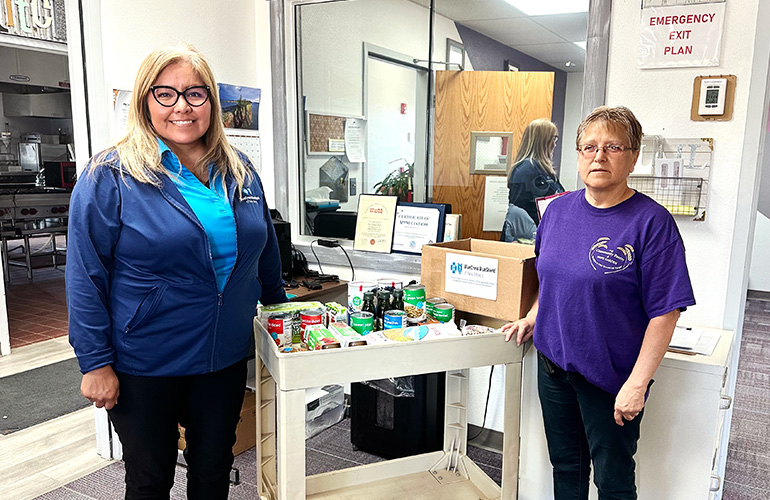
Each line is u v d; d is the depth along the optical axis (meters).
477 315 2.12
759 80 1.96
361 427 2.60
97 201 1.40
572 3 2.28
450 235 2.60
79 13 2.25
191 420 1.64
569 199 1.67
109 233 1.42
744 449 2.74
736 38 1.99
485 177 2.62
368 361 1.71
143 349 1.47
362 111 2.88
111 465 2.51
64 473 2.43
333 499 2.07
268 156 3.11
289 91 3.02
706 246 2.12
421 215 2.65
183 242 1.44
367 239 2.81
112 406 1.48
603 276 1.50
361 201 2.84
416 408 2.42
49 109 7.69
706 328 2.12
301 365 1.63
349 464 2.50
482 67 2.54
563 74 2.36
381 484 2.19
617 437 1.59
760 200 5.89
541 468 2.01
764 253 5.93
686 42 2.05
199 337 1.52
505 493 2.00
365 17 2.79
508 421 1.94
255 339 1.98
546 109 2.43
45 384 3.41
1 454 2.59
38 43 3.69
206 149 1.60
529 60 2.42
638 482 1.87
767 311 5.46
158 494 1.57
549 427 1.79
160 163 1.46
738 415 3.12
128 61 2.42
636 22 2.13
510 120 2.52
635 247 1.47
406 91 2.75
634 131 1.49
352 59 2.87
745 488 2.40
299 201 3.15
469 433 2.74
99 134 2.32
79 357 1.42
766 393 3.44
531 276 1.93
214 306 1.53
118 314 1.46
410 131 2.77
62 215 6.23
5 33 3.49
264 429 2.09
